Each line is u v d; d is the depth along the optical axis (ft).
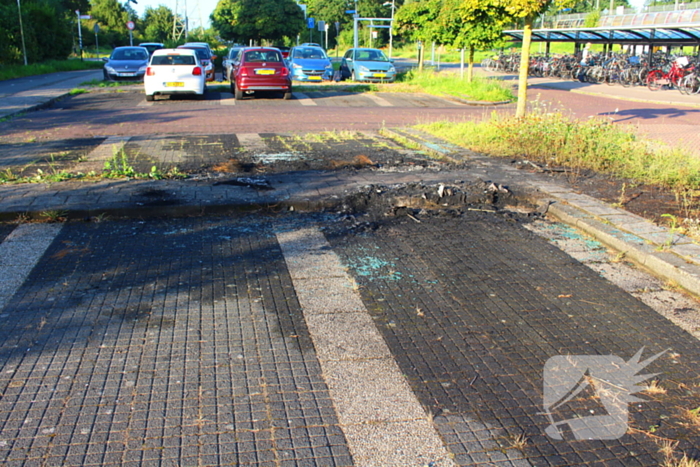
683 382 10.84
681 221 19.42
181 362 11.30
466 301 14.08
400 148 33.68
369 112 55.16
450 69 135.44
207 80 85.46
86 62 143.64
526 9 35.73
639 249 16.67
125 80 81.20
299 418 9.69
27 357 11.41
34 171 26.76
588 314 13.48
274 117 49.88
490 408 10.02
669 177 24.88
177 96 66.69
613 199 22.09
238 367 11.15
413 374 11.02
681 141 34.99
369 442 9.13
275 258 16.63
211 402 10.07
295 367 11.18
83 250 17.02
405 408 10.00
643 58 95.55
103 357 11.44
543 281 15.26
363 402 10.14
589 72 100.22
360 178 25.22
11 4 123.54
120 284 14.75
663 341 12.32
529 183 24.29
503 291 14.65
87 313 13.21
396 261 16.55
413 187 23.30
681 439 9.29
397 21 96.37
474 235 18.79
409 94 74.08
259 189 22.97
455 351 11.84
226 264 16.14
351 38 257.55
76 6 240.12
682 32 86.79
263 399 10.18
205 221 19.89
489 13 44.45
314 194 22.24
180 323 12.82
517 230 19.29
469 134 35.32
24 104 54.03
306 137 37.86
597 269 16.10
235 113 52.37
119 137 37.29
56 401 10.06
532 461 8.77
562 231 19.22
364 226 19.51
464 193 22.48
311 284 14.92
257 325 12.78
